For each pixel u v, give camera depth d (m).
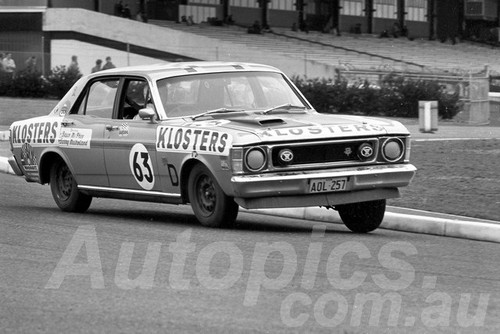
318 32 161.88
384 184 27.22
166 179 28.42
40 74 102.44
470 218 29.77
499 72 157.12
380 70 115.25
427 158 48.72
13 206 33.69
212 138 26.80
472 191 35.72
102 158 30.39
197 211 27.73
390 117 93.81
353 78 111.94
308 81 98.44
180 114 28.97
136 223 29.05
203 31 134.38
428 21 185.50
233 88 29.77
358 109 95.75
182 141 27.64
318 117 28.47
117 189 30.23
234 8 149.25
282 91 30.48
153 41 122.94
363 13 172.38
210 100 29.34
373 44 160.25
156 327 16.02
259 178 26.06
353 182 26.78
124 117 30.33
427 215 30.39
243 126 26.94
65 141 31.62
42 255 22.94
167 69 30.33
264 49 131.62
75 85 32.34
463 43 188.62
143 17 128.00
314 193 26.58
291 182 26.22
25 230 27.25
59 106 32.66
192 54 123.25
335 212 30.80
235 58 124.31
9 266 21.50
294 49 136.88
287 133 26.48
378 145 27.27
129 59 120.12
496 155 50.44
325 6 164.62
